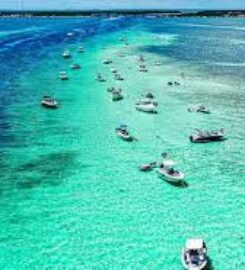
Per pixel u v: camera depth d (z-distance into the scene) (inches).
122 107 2576.3
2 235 1311.5
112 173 1721.2
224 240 1304.1
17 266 1177.4
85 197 1535.4
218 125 2271.2
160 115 2427.4
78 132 2148.1
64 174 1706.4
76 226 1360.7
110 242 1283.2
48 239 1295.5
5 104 2591.0
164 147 1975.9
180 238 1305.4
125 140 2049.7
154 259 1212.5
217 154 1916.8
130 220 1395.2
